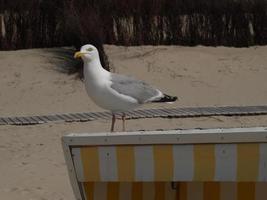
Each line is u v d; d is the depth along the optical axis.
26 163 8.21
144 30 17.14
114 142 4.26
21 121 10.85
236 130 4.15
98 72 6.51
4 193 6.93
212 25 17.36
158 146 4.21
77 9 16.44
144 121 10.77
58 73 14.77
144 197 4.87
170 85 14.02
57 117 11.20
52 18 16.89
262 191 4.80
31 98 13.12
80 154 4.35
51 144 9.25
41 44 16.97
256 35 17.56
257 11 17.41
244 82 14.36
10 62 15.51
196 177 4.20
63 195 6.83
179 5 17.23
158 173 4.25
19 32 16.86
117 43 16.98
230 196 4.84
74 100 12.89
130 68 14.98
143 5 17.11
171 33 17.30
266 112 11.31
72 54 16.09
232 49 17.03
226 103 12.56
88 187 4.66
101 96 6.54
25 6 16.83
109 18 16.89
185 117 11.09
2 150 8.95
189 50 16.58
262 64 15.64
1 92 13.55
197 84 14.17
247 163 4.13
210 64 15.53
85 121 10.85
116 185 4.79
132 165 4.27
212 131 4.14
